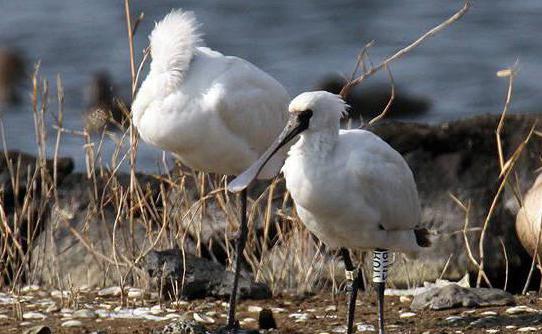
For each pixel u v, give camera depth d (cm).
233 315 1172
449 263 1370
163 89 1186
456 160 1460
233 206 1446
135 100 1227
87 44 3147
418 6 3662
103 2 3650
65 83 2762
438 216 1416
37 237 1475
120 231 1437
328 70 2955
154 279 1309
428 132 1477
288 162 1084
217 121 1190
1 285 1385
